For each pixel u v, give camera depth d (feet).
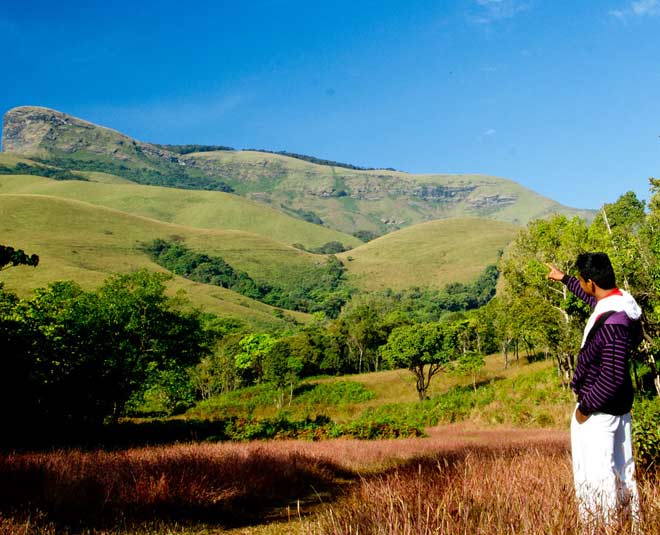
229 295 600.39
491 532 7.98
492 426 107.96
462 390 165.89
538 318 109.19
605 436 9.21
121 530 16.51
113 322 86.94
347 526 8.61
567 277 11.57
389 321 278.67
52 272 461.78
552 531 7.75
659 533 7.75
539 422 101.86
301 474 29.99
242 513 20.88
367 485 12.43
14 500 17.30
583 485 9.27
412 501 10.04
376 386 200.54
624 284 72.64
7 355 60.75
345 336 269.64
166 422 78.64
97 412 73.56
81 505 17.95
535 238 112.37
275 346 194.59
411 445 54.90
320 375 243.60
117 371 80.23
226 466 26.89
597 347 9.34
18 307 76.69
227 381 220.02
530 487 10.47
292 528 17.57
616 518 8.05
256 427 74.33
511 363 206.80
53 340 73.61
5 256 55.88
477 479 11.76
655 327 72.84
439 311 550.77
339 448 47.93
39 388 64.95
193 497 20.56
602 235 91.15
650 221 74.59
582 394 9.63
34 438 58.13
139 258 651.25
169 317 92.68
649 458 15.21
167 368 94.12
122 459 26.30
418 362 166.20
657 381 77.66
